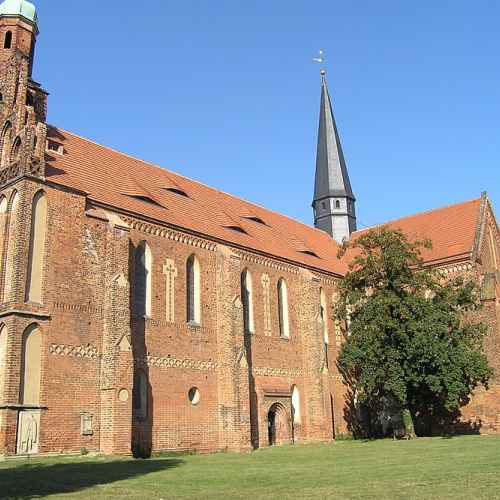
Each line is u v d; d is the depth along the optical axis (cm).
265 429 4347
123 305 3344
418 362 4166
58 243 3244
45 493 1812
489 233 5712
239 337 4112
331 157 6944
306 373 4875
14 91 3625
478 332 4366
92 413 3167
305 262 5231
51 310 3119
